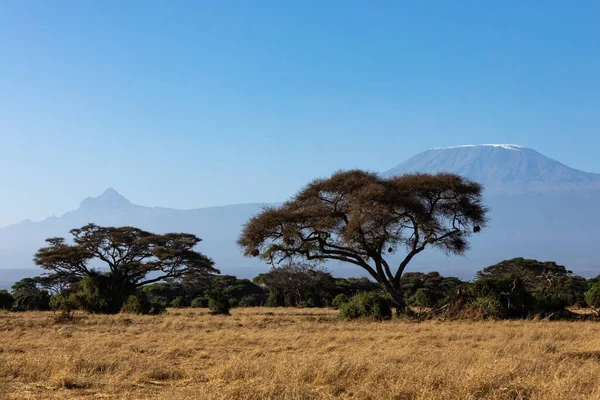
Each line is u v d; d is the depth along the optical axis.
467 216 40.53
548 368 12.70
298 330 25.31
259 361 14.00
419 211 36.84
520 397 10.63
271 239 38.97
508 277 31.88
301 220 37.72
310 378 12.23
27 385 12.10
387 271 38.25
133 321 30.94
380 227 36.72
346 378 12.20
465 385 11.02
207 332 24.42
